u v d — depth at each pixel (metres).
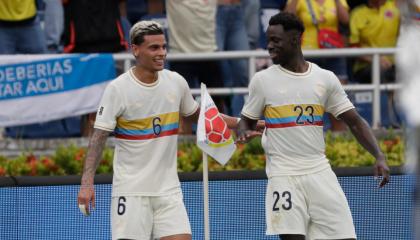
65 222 20.20
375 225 20.39
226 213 20.36
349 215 17.00
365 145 17.38
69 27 26.98
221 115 17.80
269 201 17.11
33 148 26.08
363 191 20.38
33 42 26.97
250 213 20.38
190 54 26.58
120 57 26.09
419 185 11.68
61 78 25.69
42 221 20.19
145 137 16.69
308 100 16.97
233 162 24.00
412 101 11.62
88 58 25.81
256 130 17.89
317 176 16.94
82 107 25.81
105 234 20.23
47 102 25.64
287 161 17.00
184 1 26.91
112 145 26.06
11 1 26.64
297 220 16.84
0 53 26.78
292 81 16.98
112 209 16.88
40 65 25.58
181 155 24.12
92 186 16.55
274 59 17.02
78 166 23.77
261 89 17.11
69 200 20.20
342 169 20.38
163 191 16.72
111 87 16.66
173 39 27.27
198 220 20.31
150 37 16.50
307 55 27.08
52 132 26.84
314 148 17.00
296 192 16.91
